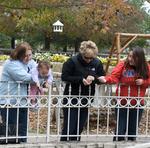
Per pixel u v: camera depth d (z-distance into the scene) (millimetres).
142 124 10422
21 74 7855
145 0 16125
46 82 8047
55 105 8133
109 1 14875
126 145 8156
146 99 8367
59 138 8305
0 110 7961
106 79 8156
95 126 10469
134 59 8188
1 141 7977
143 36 11695
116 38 11539
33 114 11078
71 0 15406
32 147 7910
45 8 15086
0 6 14906
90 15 15617
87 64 8102
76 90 8133
